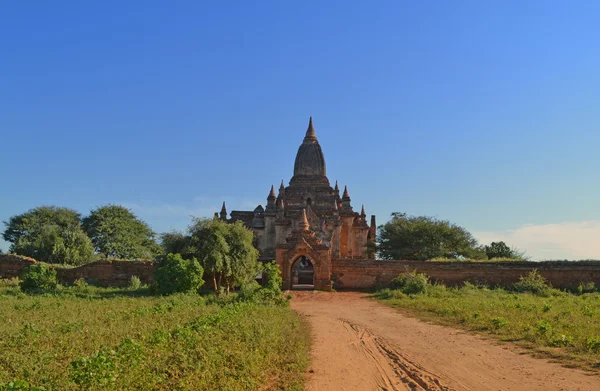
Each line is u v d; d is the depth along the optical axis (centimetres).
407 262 5241
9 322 2053
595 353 1764
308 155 7431
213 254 4188
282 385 1386
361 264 5266
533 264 5097
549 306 2966
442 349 1925
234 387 1275
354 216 7144
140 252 7744
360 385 1416
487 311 2870
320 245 5094
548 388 1358
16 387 1025
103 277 4941
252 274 4494
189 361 1410
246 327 1959
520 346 1944
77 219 7956
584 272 4988
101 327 1934
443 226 6819
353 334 2336
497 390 1348
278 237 6675
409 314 3133
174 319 2242
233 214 7425
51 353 1484
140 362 1330
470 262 5203
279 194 7144
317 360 1731
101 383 1147
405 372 1564
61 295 3638
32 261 5022
